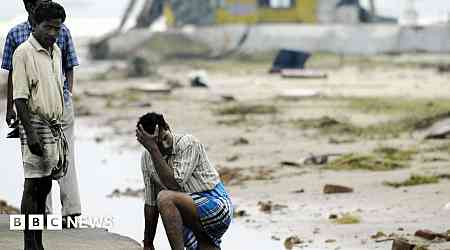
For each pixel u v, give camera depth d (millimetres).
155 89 82188
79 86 94625
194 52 148375
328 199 26078
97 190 29281
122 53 148375
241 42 150000
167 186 14430
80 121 56938
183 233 14672
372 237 20500
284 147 39844
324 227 22109
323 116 54469
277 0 158750
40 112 14742
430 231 20000
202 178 14656
